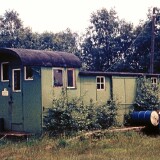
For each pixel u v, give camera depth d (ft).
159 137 56.13
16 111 56.65
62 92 55.77
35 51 54.95
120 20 191.42
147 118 61.36
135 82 68.64
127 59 151.23
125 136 53.83
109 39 186.39
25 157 39.52
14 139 51.70
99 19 192.95
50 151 43.21
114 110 61.93
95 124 57.72
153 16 107.65
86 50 194.29
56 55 56.44
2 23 203.41
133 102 67.77
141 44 142.31
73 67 57.67
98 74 61.67
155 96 68.69
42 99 52.90
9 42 190.90
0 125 57.98
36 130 53.36
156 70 135.54
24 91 55.42
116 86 64.75
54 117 53.01
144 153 41.52
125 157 38.88
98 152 42.50
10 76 57.67
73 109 54.65
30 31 197.98
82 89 59.26
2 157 40.06
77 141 48.34
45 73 53.57
